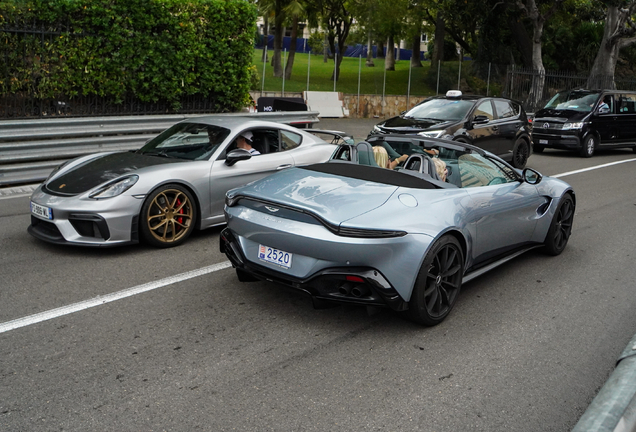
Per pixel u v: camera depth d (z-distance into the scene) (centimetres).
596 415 238
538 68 2650
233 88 1355
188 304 430
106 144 977
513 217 498
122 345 359
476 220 437
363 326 400
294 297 450
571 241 660
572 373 344
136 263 521
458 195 429
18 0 1036
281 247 383
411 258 371
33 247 562
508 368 347
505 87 2578
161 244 562
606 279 530
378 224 364
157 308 421
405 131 1059
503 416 294
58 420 276
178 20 1221
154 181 546
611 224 752
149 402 295
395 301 373
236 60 1345
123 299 436
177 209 571
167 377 321
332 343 372
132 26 1165
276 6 2856
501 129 1180
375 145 518
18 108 1053
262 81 2272
